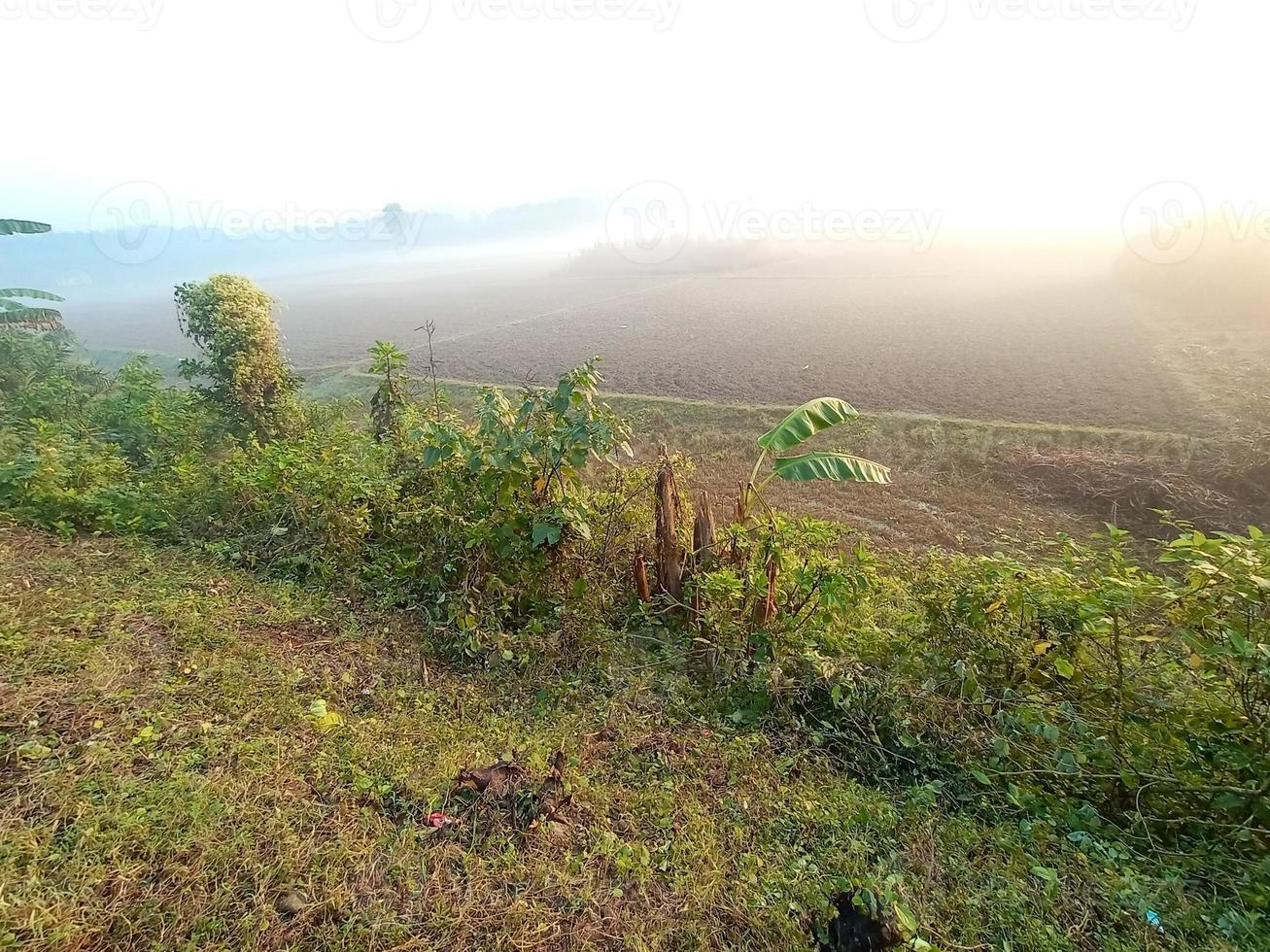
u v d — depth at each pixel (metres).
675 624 4.30
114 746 2.66
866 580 4.00
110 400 8.26
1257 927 2.36
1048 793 3.00
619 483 4.86
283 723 3.01
